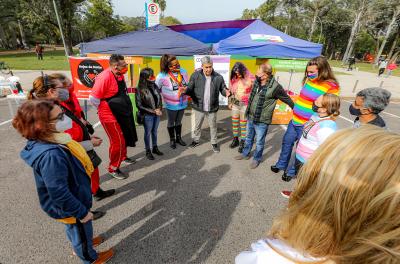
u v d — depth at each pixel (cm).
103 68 466
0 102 698
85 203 162
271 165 383
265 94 322
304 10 4266
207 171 359
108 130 299
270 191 313
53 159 133
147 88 352
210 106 397
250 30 554
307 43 512
